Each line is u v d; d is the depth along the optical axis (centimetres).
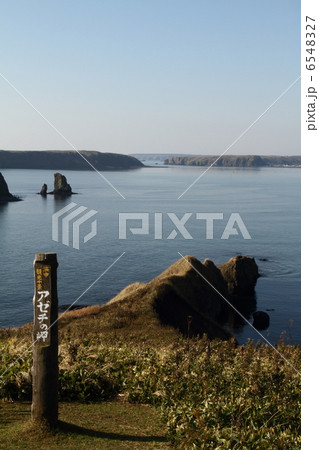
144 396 1198
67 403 1144
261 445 817
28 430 912
